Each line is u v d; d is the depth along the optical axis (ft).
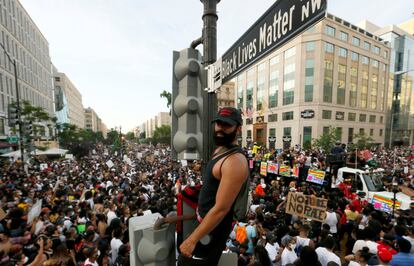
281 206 25.26
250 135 163.43
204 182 3.87
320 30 117.19
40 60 184.34
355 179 33.12
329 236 15.20
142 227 4.33
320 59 118.21
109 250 17.57
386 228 19.36
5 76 120.78
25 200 27.17
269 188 35.17
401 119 172.76
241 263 14.51
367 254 13.70
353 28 132.05
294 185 34.47
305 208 18.93
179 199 4.72
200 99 6.18
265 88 148.15
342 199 26.63
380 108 153.48
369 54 141.90
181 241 4.62
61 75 286.46
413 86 179.83
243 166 3.44
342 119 129.49
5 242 14.69
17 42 138.51
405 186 38.73
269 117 144.77
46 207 23.90
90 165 71.92
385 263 13.60
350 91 133.39
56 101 251.39
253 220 20.59
